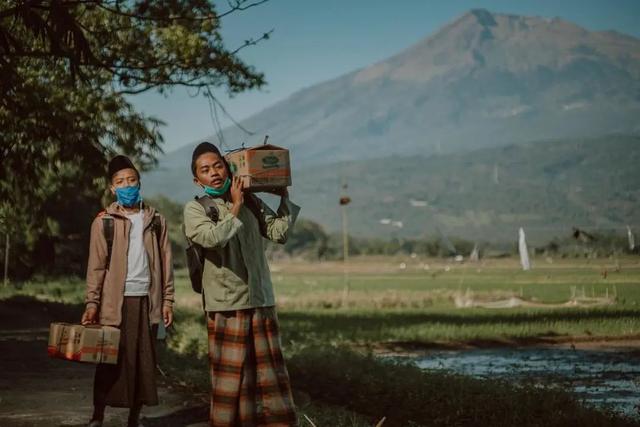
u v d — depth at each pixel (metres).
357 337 27.16
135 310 7.27
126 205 7.44
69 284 57.09
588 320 31.56
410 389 12.23
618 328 28.91
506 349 25.03
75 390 10.64
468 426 10.28
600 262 110.50
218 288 6.29
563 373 18.23
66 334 7.08
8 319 30.22
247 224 6.42
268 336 6.41
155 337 7.39
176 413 9.05
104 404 7.33
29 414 8.79
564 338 27.47
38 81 18.08
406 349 25.38
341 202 50.62
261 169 6.30
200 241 6.16
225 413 6.22
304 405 10.23
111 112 20.47
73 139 19.38
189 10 16.14
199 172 6.44
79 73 11.67
